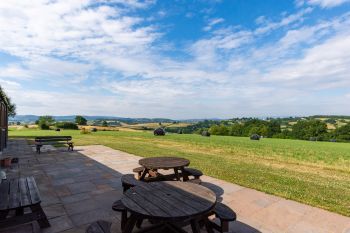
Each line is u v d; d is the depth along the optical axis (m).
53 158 11.55
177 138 30.52
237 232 4.03
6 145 16.64
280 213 4.88
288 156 14.95
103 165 9.81
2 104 14.12
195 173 6.43
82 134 34.56
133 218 3.35
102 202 5.40
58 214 4.71
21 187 4.54
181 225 3.68
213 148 18.50
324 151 19.69
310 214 4.84
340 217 4.71
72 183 6.99
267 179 7.76
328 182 7.70
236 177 7.90
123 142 21.25
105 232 2.83
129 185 4.72
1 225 3.61
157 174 6.70
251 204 5.38
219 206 3.84
